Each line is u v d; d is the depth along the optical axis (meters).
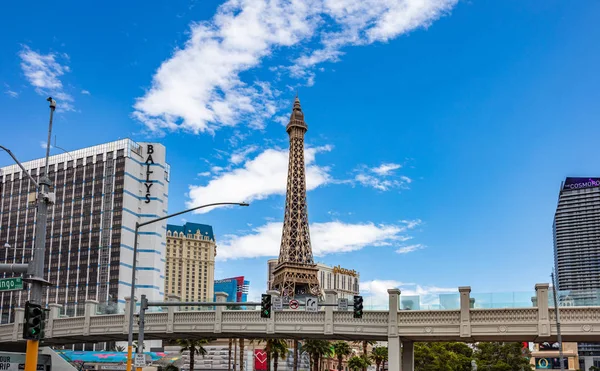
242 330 60.34
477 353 139.50
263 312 41.47
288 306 60.38
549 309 50.62
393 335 54.81
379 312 56.25
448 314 53.75
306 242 197.75
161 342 181.25
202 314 62.41
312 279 188.38
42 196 29.36
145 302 43.78
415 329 54.50
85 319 68.50
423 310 54.50
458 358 138.88
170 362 105.62
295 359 103.06
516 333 51.22
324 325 57.69
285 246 196.75
